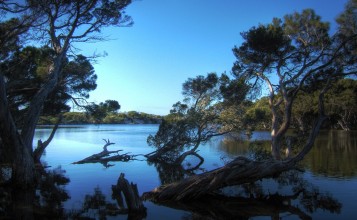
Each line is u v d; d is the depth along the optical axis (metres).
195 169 24.34
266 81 20.09
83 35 19.70
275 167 15.48
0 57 21.59
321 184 17.08
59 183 17.80
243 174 14.77
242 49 19.05
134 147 44.94
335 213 11.95
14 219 10.98
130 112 188.62
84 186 16.98
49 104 26.56
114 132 94.88
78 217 11.38
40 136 66.38
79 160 29.59
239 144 44.41
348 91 64.56
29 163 16.20
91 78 29.23
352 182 17.45
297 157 16.30
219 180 14.24
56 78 18.52
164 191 14.16
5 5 16.09
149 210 12.53
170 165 26.61
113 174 21.36
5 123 15.24
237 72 21.34
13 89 22.86
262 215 11.90
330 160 25.94
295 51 19.31
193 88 30.50
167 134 30.12
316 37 19.52
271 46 17.78
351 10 16.84
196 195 14.06
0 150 23.20
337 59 17.94
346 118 78.06
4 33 18.16
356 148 35.53
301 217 11.58
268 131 78.75
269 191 15.84
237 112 29.91
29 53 22.64
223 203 13.69
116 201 13.74
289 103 18.14
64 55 19.42
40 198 14.06
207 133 30.58
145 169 24.12
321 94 17.45
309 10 19.97
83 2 18.41
